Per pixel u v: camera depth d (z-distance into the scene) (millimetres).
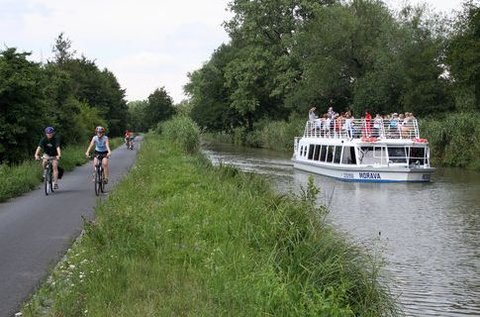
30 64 26922
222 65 87438
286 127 61125
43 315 5766
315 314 6098
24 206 14117
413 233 16250
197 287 6391
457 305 10141
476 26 39188
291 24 66688
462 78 39594
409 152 31812
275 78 65188
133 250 7715
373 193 25406
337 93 57938
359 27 55469
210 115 82750
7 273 7652
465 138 38281
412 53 49375
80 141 41781
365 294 7941
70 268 7102
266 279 6629
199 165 22531
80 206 13977
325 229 9914
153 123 109562
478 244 14828
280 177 32250
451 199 23234
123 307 5660
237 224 9625
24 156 26438
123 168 26312
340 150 32281
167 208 11156
